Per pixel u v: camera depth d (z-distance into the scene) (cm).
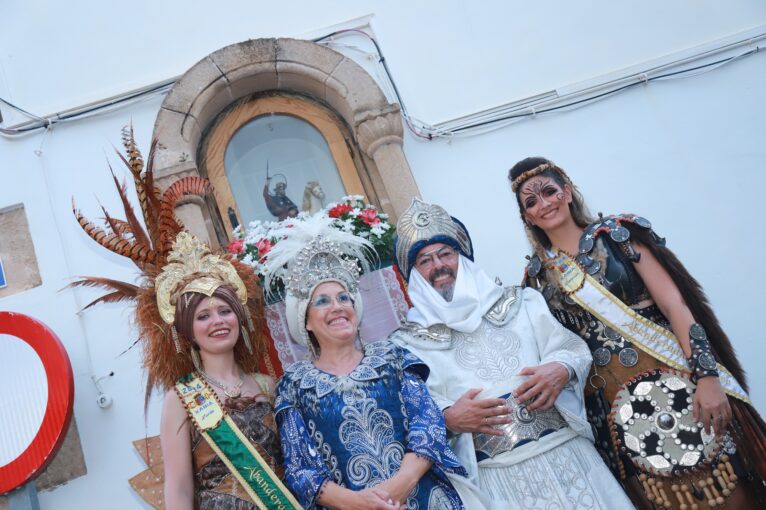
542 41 497
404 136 474
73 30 477
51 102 462
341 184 468
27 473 363
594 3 503
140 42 478
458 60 492
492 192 465
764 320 443
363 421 247
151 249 298
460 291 292
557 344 285
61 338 419
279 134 477
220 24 486
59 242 439
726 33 496
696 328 275
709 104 484
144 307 278
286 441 247
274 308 325
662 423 272
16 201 445
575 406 277
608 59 494
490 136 477
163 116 441
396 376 261
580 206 318
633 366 283
